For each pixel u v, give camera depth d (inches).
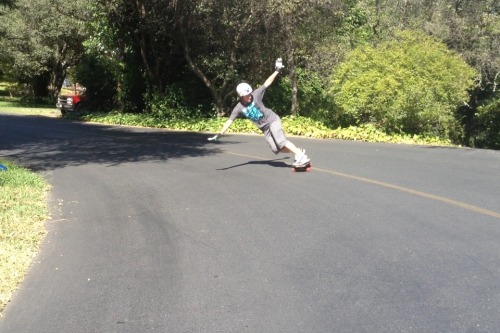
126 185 377.4
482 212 282.7
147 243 248.4
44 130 780.6
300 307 176.9
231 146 572.4
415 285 191.5
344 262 215.2
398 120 677.3
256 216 284.7
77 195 351.6
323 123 757.3
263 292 189.5
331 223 268.1
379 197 319.0
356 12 950.4
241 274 206.7
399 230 254.2
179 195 339.6
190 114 892.0
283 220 275.6
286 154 499.8
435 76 672.4
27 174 404.8
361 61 696.4
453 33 799.7
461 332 157.6
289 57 816.9
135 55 977.5
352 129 658.8
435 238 241.9
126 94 1024.9
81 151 555.8
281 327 163.8
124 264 222.5
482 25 790.5
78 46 1390.3
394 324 163.3
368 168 418.0
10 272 212.8
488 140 918.4
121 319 173.8
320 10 792.3
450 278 197.0
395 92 667.4
